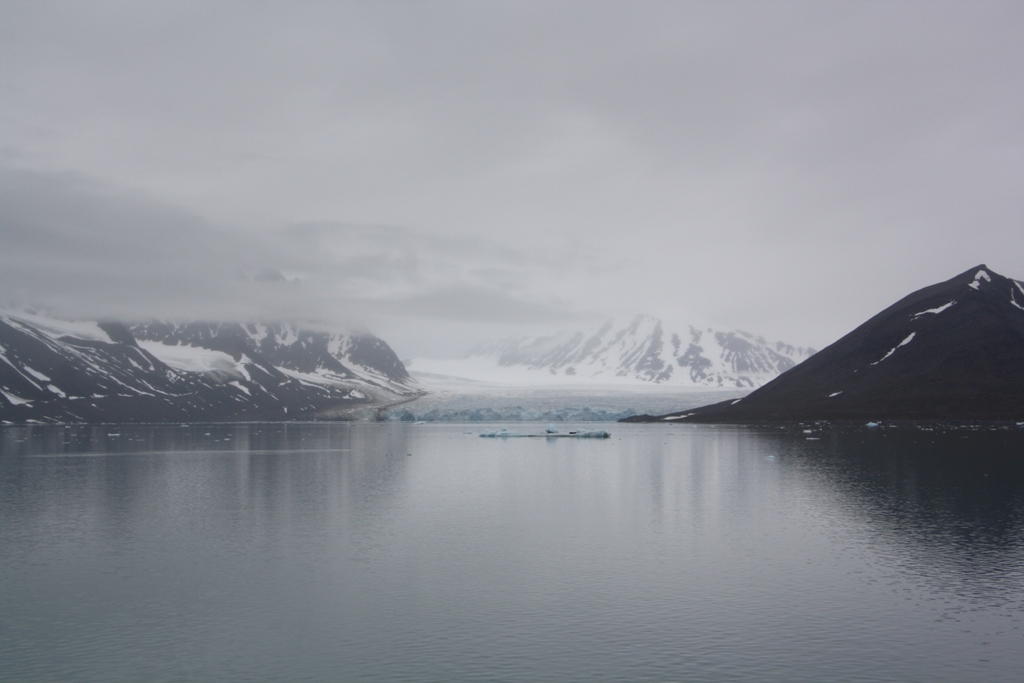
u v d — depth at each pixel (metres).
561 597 36.81
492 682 27.61
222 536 50.34
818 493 67.25
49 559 44.22
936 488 69.00
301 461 106.81
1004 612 34.44
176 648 30.83
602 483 77.50
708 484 75.25
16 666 29.16
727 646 30.72
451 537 49.97
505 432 175.88
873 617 33.84
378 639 31.64
